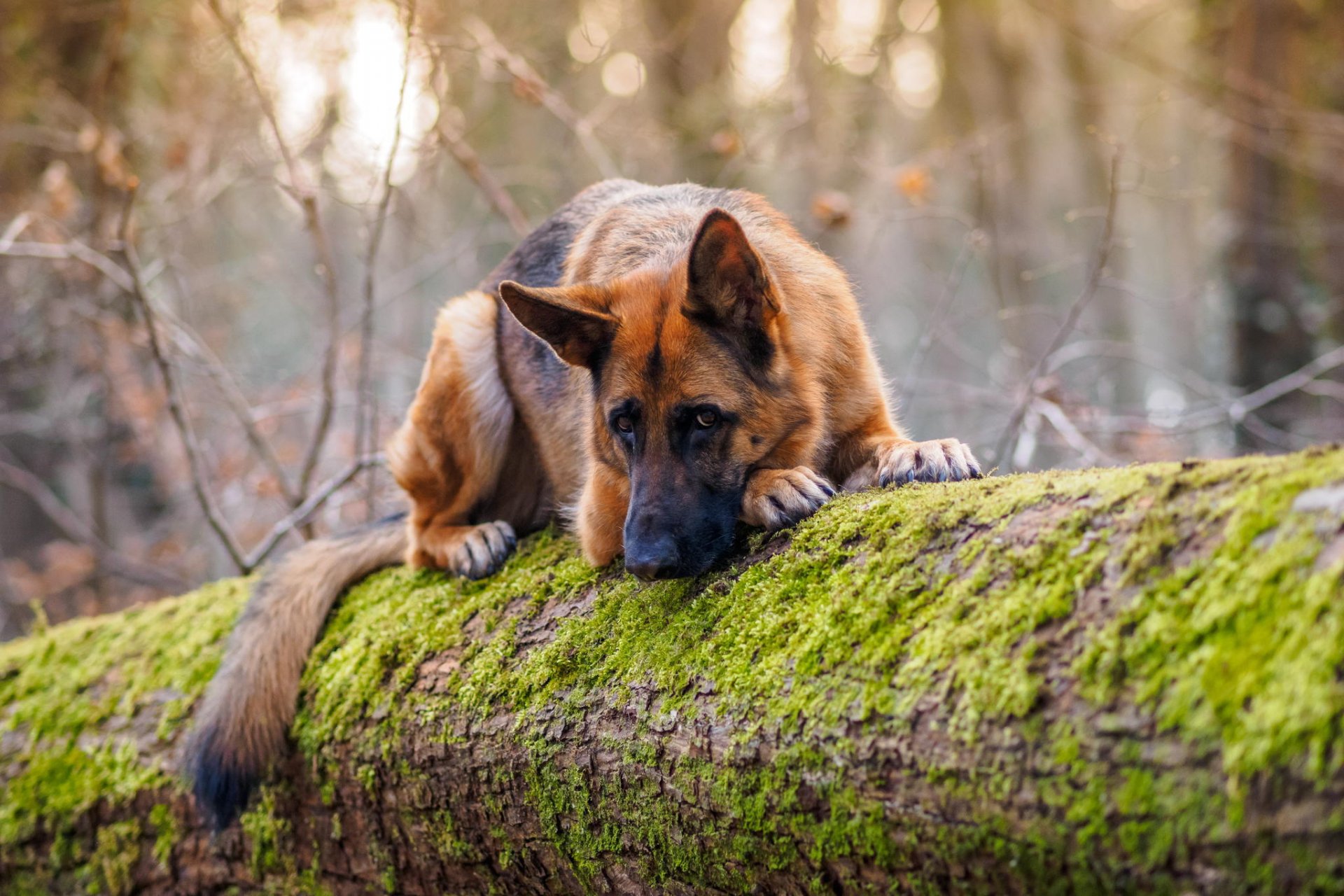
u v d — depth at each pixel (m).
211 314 10.56
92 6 9.04
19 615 9.91
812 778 2.39
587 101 10.48
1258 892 1.74
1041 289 16.78
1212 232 12.39
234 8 7.87
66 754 4.62
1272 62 11.59
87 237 8.71
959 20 18.17
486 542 4.37
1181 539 2.11
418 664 3.70
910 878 2.25
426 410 4.68
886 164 9.75
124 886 4.43
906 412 7.56
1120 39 13.37
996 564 2.38
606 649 3.13
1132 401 14.97
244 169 9.00
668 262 3.79
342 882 3.94
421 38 6.04
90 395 10.01
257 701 4.04
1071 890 1.99
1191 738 1.85
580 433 4.22
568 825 3.07
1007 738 2.08
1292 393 10.70
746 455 3.47
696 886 2.78
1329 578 1.83
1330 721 1.70
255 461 9.62
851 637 2.50
